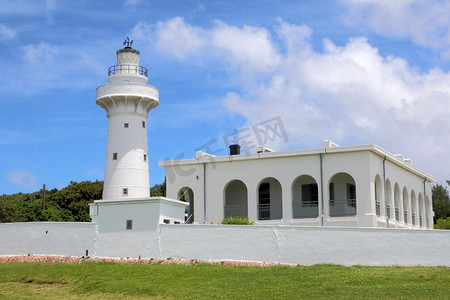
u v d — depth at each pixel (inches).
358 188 1343.5
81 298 921.5
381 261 1008.9
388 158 1443.2
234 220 1225.4
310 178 1486.2
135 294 919.0
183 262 1125.1
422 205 1765.5
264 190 1539.1
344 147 1359.5
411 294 813.2
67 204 2295.8
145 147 1512.1
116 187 1461.6
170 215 1213.7
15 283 1031.0
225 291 888.9
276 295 849.5
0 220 1891.0
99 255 1201.4
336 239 1042.7
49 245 1235.9
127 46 1536.7
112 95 1478.8
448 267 955.3
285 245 1074.1
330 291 849.5
